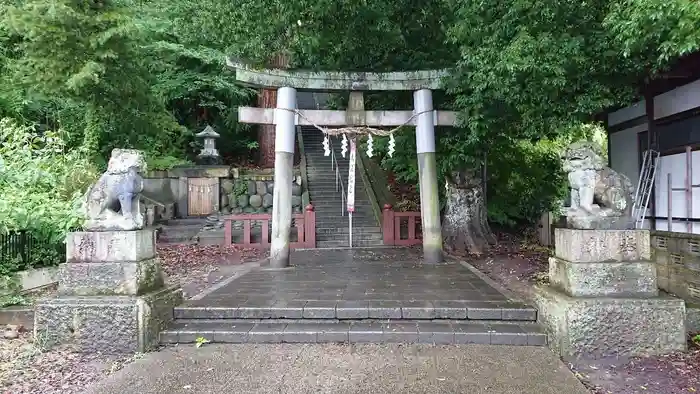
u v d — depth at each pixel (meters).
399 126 9.85
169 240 13.25
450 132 10.30
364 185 16.23
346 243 12.83
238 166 19.00
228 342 5.27
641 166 8.98
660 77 7.21
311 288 7.02
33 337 5.37
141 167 5.38
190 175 15.99
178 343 5.26
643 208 8.36
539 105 6.90
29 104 12.59
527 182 14.23
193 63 17.25
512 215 13.92
